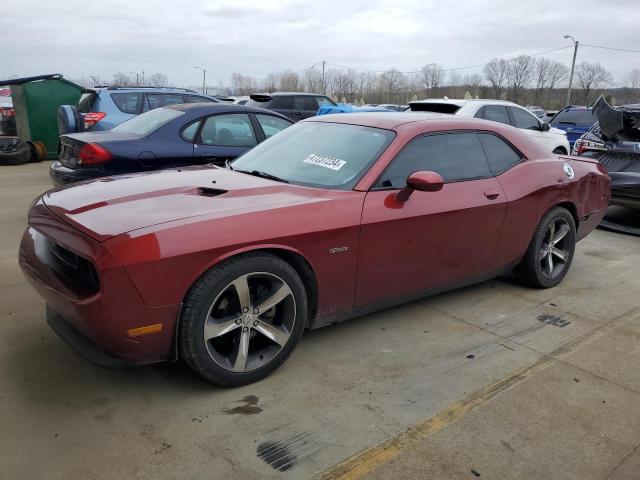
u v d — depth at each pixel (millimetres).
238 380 2887
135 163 5633
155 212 2768
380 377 3105
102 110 9547
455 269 3857
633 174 6734
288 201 3051
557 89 68000
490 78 70250
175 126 5914
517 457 2459
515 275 4680
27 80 11961
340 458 2404
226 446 2455
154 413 2678
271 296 2912
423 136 3680
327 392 2924
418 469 2355
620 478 2355
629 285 4859
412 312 4066
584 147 7582
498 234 4043
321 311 3219
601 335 3779
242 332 2854
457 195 3709
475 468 2377
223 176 3604
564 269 4773
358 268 3258
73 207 2953
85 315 2518
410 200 3436
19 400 2740
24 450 2375
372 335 3643
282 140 4156
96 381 2943
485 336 3697
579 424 2723
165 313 2586
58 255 2873
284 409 2752
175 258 2543
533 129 10391
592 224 5070
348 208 3158
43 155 12234
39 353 3211
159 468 2299
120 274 2449
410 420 2701
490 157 4109
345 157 3557
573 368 3293
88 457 2348
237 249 2721
